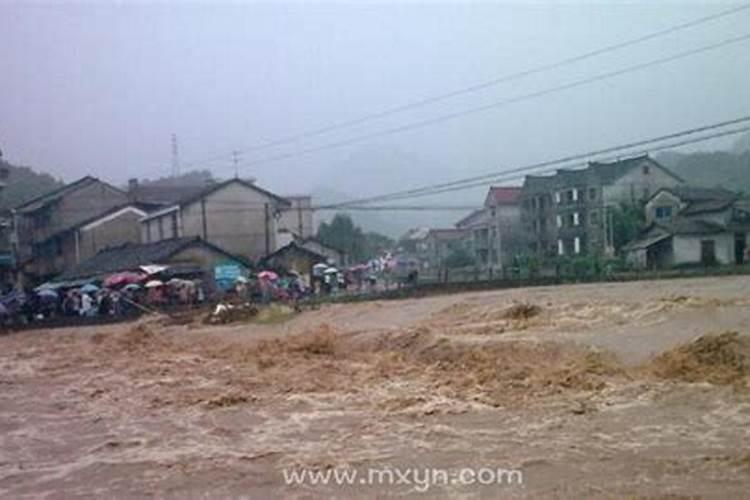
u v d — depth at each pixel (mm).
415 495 9398
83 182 65875
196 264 48969
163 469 11414
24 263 62719
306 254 55406
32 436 14531
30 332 37406
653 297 25594
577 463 10281
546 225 63594
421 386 16703
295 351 23469
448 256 75750
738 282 29953
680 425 11891
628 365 16469
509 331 22484
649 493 8898
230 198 57000
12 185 84562
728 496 8672
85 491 10586
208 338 29938
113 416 16000
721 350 15609
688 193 56500
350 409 14992
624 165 59250
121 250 55938
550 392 14883
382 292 40188
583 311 24172
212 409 15977
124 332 32656
